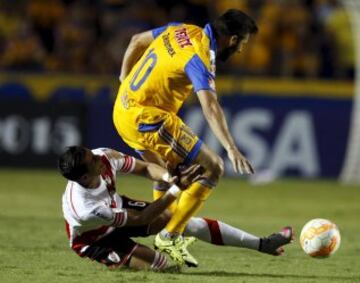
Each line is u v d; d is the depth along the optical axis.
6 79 63.47
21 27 69.94
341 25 70.19
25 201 45.38
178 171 22.08
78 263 25.27
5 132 62.50
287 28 68.38
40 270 23.80
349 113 60.19
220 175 23.73
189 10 68.94
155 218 22.42
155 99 24.02
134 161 23.61
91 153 22.05
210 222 24.72
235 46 24.00
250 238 24.81
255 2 69.50
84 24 69.81
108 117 61.84
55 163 62.38
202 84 22.50
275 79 60.69
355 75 64.12
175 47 23.61
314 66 67.44
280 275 23.95
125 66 26.38
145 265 23.41
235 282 22.17
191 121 59.81
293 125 60.34
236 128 60.69
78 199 22.38
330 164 60.44
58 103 62.19
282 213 43.12
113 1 70.44
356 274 24.61
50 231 33.53
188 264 23.77
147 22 69.56
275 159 60.44
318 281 22.98
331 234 24.38
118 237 23.50
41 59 68.75
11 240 30.55
